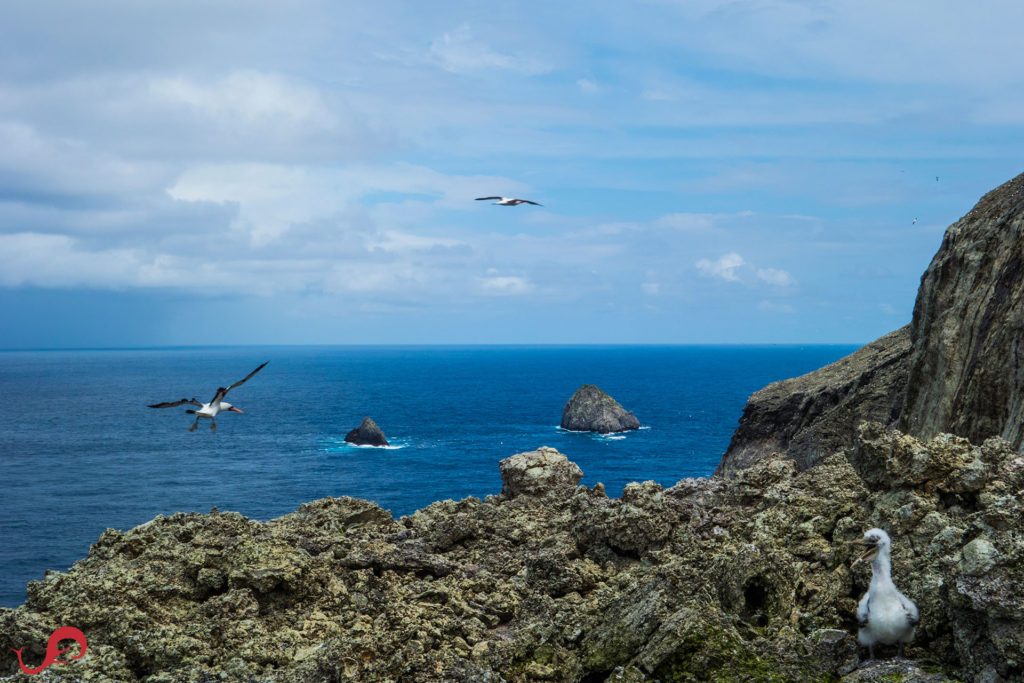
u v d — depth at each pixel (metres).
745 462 71.00
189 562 11.56
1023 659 7.84
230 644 10.20
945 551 9.51
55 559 66.19
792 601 10.38
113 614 10.43
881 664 8.65
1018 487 10.65
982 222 30.09
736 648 9.17
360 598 11.61
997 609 7.95
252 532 13.29
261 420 174.38
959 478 10.95
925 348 27.81
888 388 60.50
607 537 13.16
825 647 9.22
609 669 9.65
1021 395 19.02
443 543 14.34
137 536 12.54
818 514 12.46
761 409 72.44
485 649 10.36
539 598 11.71
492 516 15.55
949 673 8.46
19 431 159.00
